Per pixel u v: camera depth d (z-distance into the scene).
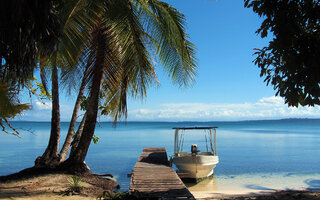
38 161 9.23
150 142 37.03
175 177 8.54
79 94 10.15
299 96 3.36
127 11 7.46
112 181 9.23
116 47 7.80
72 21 6.47
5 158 19.14
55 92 9.41
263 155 22.98
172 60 8.69
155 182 7.78
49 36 3.95
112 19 7.29
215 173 15.03
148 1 8.28
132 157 20.88
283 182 12.49
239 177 13.87
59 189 6.79
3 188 6.67
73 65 7.30
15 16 3.41
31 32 3.69
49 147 9.28
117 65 8.16
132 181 7.93
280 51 3.40
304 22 3.30
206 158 12.81
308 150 26.98
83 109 10.38
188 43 8.80
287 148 29.23
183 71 8.85
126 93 9.75
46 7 3.69
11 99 4.80
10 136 48.22
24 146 28.45
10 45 3.63
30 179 7.63
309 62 3.05
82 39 7.02
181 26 8.59
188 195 6.24
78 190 6.78
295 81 3.24
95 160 19.28
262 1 3.47
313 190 10.12
